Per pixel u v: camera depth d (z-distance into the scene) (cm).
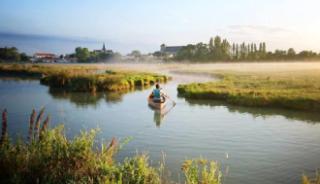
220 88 3212
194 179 613
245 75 5812
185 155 1197
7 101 2683
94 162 601
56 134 678
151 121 1856
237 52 17288
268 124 1770
